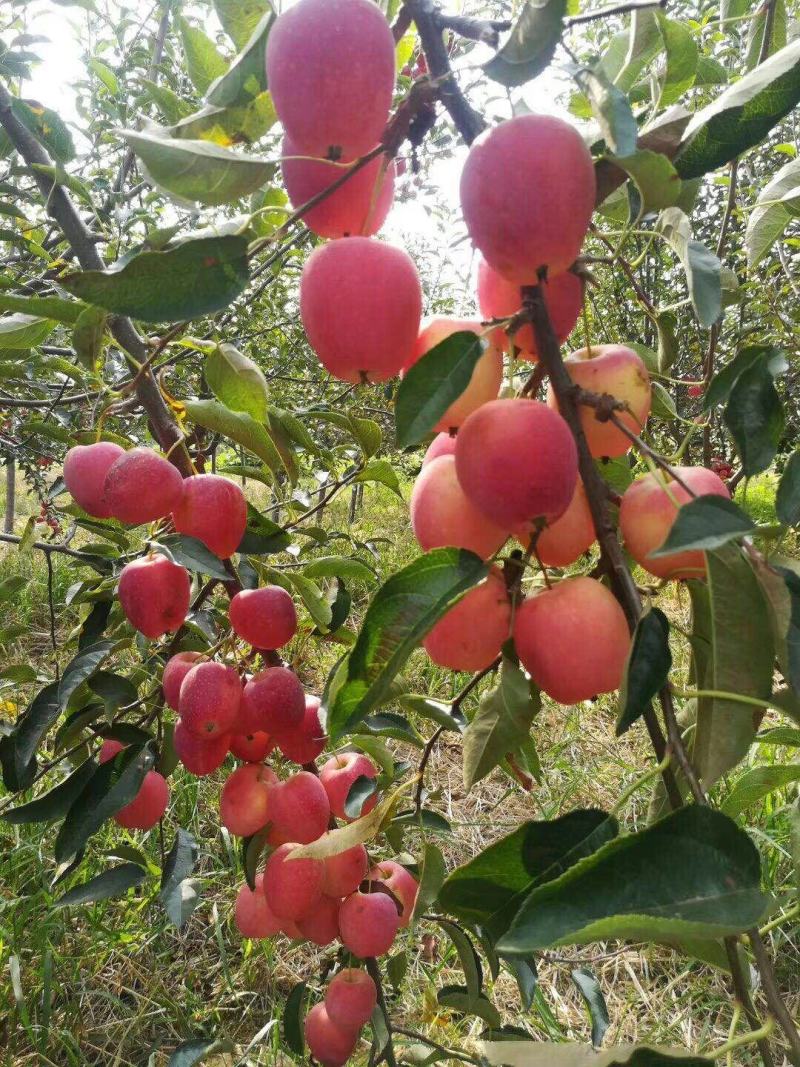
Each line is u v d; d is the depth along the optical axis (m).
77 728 1.78
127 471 1.20
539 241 0.73
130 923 2.79
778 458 6.36
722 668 0.77
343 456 2.64
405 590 0.79
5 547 7.77
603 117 0.70
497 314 0.92
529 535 0.82
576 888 0.62
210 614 1.89
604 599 0.82
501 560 0.92
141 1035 2.52
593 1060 0.76
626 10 0.76
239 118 0.94
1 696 3.17
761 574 0.77
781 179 1.20
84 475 1.34
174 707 1.42
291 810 1.37
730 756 0.78
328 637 1.79
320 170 0.86
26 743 1.54
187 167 0.81
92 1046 2.46
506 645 1.01
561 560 0.91
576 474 0.78
